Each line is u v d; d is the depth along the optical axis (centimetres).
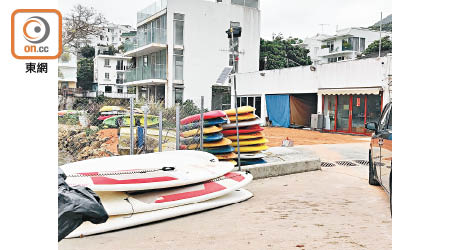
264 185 714
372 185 696
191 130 771
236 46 3011
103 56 5756
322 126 1966
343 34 4572
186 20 2794
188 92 2812
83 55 6469
